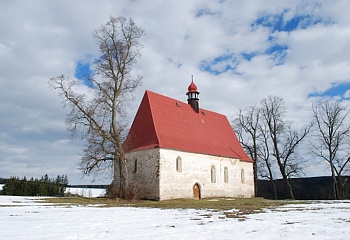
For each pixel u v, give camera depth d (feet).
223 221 49.93
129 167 119.85
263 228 41.98
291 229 40.98
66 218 53.16
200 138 136.15
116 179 118.73
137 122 124.67
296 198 178.70
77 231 39.50
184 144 123.75
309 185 178.19
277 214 61.31
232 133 164.04
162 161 112.88
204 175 129.70
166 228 42.32
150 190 112.47
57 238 34.81
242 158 152.56
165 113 127.65
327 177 173.78
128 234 37.52
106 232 38.93
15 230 39.96
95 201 100.37
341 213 63.10
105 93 111.45
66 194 167.84
